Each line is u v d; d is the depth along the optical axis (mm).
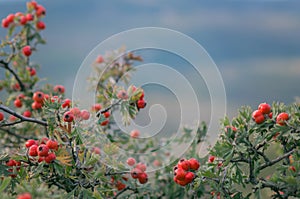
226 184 834
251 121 851
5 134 1045
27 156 838
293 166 822
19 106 1100
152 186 979
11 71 1087
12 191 833
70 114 831
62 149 826
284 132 827
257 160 831
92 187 839
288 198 821
